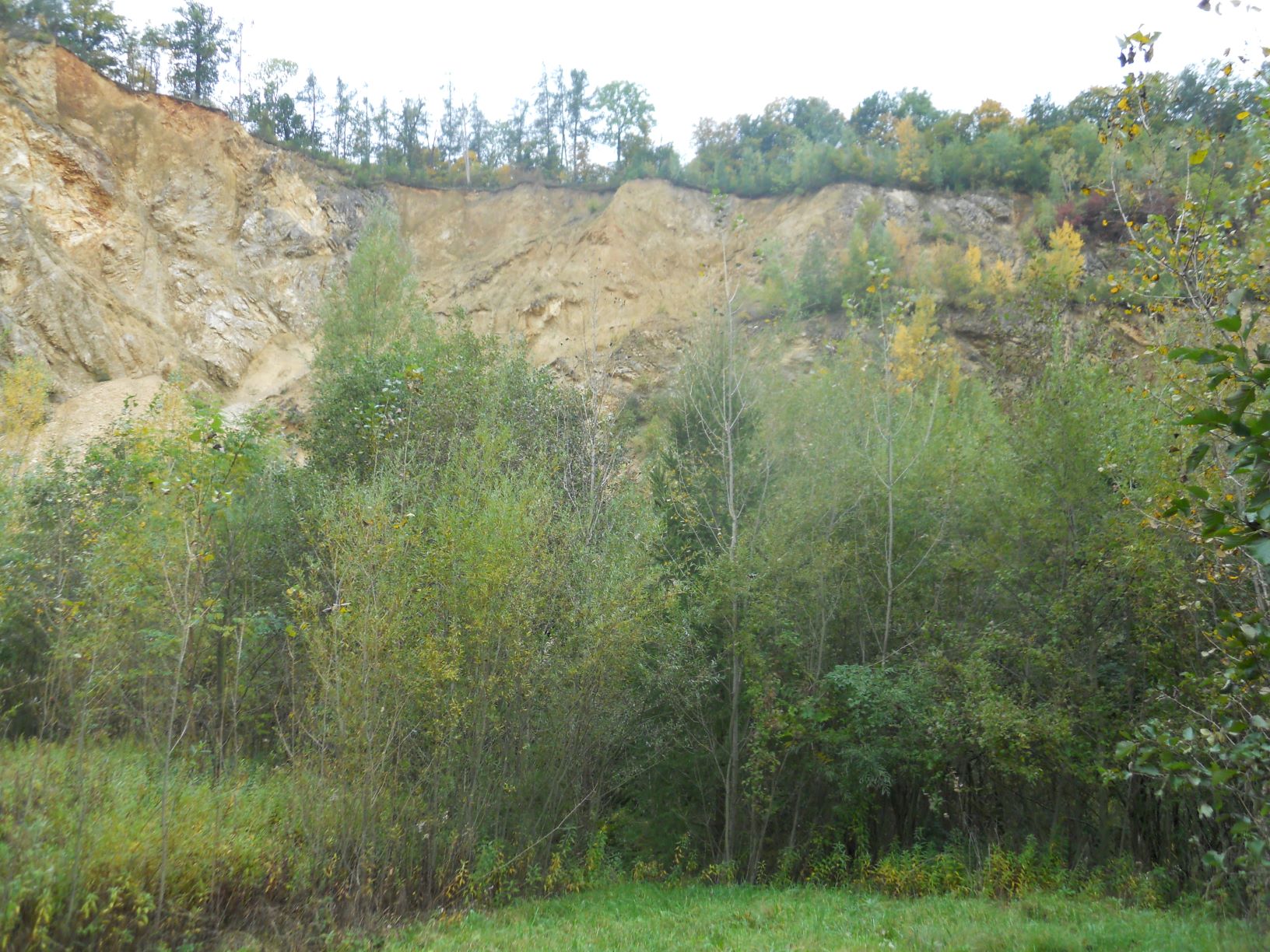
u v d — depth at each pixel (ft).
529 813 42.75
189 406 50.44
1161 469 37.52
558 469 53.47
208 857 30.32
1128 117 32.30
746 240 142.31
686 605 51.29
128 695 36.40
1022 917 34.68
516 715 42.11
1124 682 44.55
